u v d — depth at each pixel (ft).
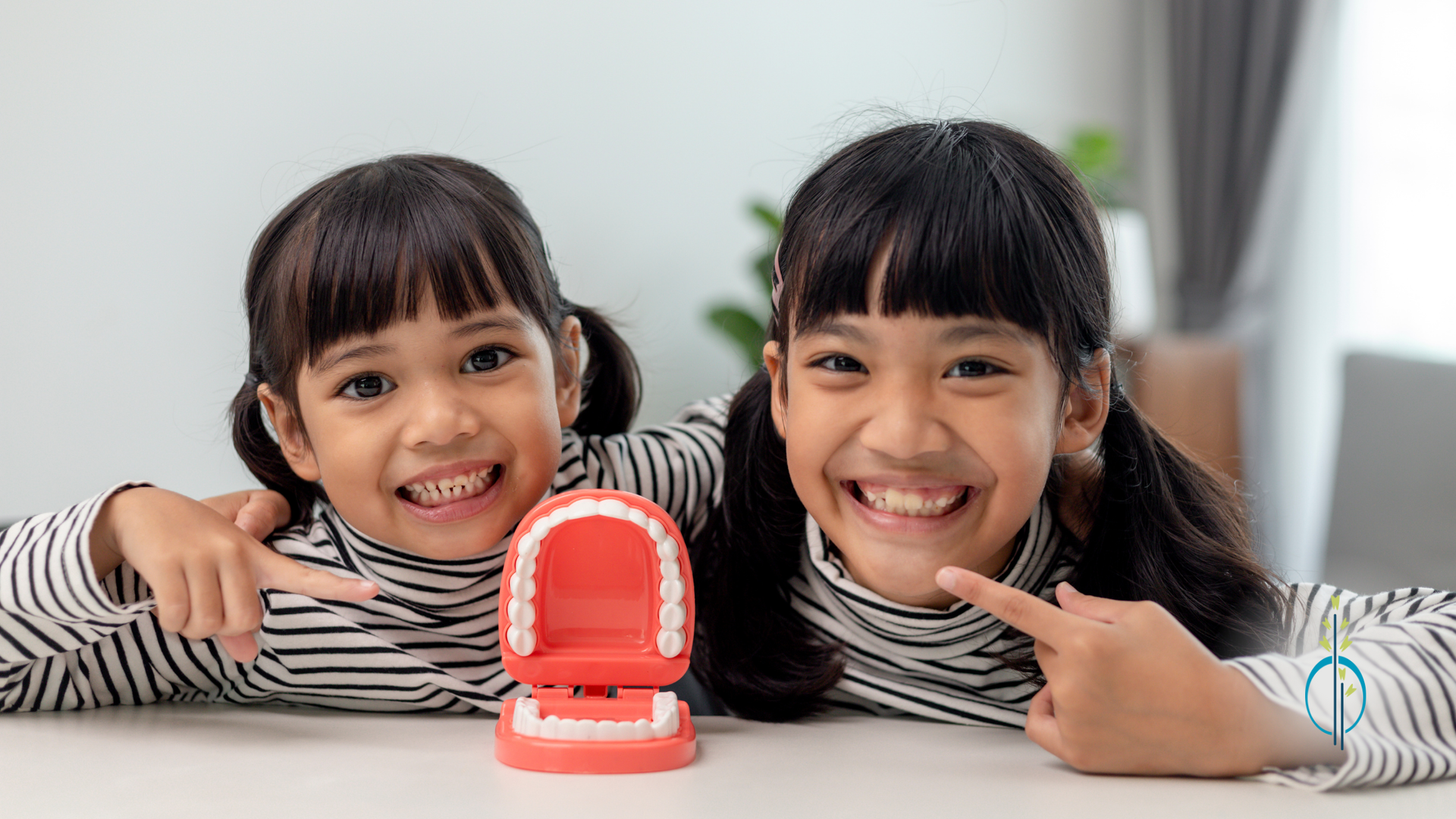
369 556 2.28
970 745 1.90
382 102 7.03
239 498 2.47
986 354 1.87
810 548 2.28
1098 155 7.66
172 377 6.63
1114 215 6.43
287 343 2.21
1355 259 8.45
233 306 6.70
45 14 6.40
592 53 7.54
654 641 1.77
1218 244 8.60
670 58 7.71
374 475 2.12
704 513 2.75
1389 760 1.60
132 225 6.56
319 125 6.88
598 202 7.58
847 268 1.86
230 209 6.70
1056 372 1.98
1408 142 8.27
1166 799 1.55
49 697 2.13
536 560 1.77
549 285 2.41
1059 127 8.64
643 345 7.22
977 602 1.72
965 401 1.87
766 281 6.79
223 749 1.79
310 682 2.26
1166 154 8.88
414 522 2.18
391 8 7.05
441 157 2.45
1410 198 8.27
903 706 2.24
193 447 6.64
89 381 6.52
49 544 1.95
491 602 2.35
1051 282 1.94
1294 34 8.29
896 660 2.30
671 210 7.73
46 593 1.92
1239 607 2.29
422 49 7.12
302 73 6.85
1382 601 2.15
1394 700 1.72
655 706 1.76
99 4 6.48
